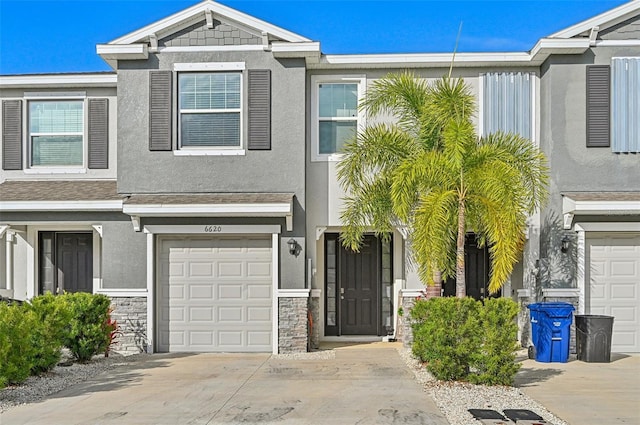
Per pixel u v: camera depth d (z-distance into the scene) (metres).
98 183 15.67
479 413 8.69
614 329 14.26
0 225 14.56
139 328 14.25
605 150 14.30
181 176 14.44
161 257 14.59
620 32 14.33
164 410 9.05
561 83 14.34
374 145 12.58
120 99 14.53
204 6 14.15
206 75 14.53
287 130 14.38
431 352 10.81
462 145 10.98
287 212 13.58
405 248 14.91
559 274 14.09
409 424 8.28
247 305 14.48
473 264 16.16
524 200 11.26
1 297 14.96
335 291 16.45
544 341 13.05
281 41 14.28
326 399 9.64
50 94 15.91
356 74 15.08
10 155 15.95
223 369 12.18
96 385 10.77
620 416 8.70
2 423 8.44
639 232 14.10
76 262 16.27
